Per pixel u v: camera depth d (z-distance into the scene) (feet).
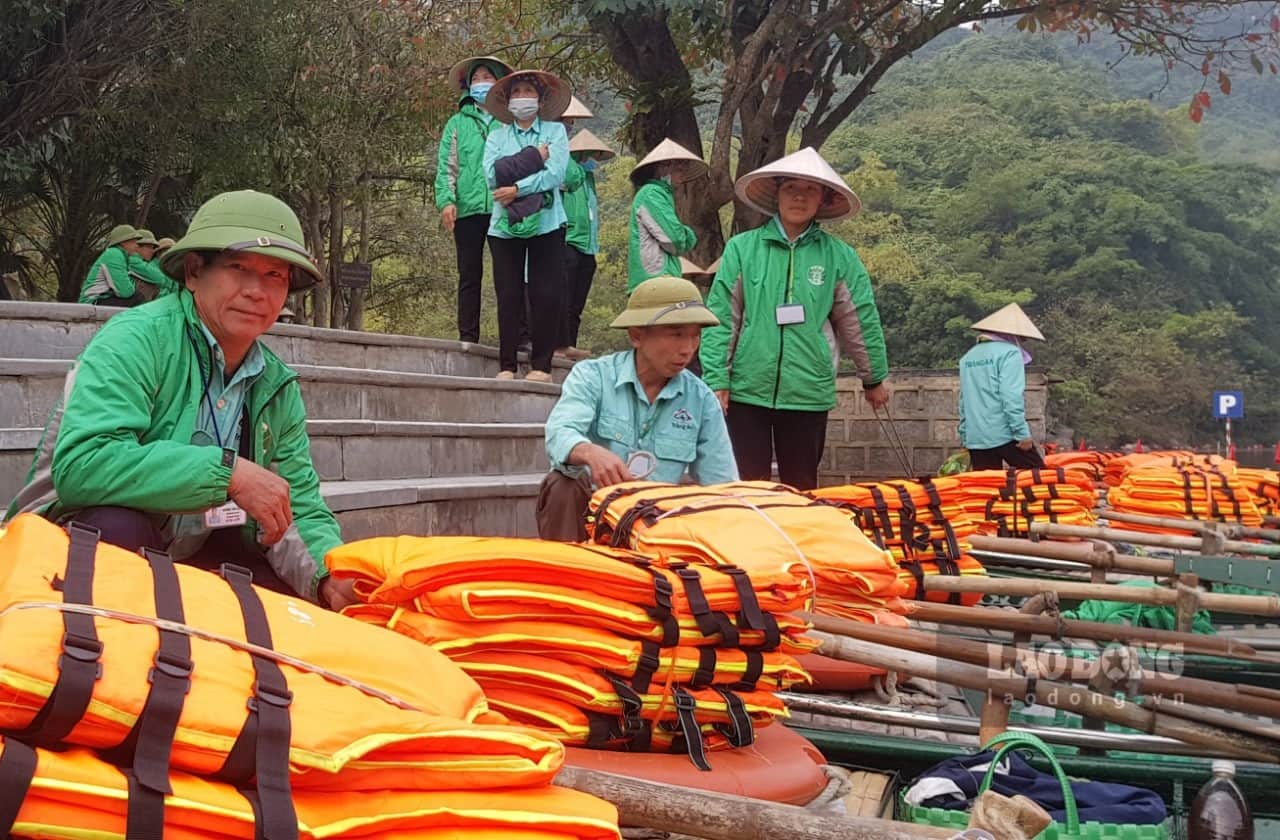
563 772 6.09
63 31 44.70
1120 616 13.52
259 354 9.73
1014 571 17.38
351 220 97.50
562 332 33.53
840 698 12.16
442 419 25.07
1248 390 211.00
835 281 19.58
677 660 7.97
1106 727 10.53
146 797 4.40
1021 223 227.40
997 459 30.32
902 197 233.35
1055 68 299.79
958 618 10.40
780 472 20.33
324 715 4.96
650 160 28.68
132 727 4.54
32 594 4.78
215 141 51.24
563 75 50.37
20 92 45.93
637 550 9.77
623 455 13.89
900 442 46.42
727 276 19.51
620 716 7.84
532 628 7.59
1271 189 261.03
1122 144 257.55
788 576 8.54
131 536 8.66
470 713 5.79
